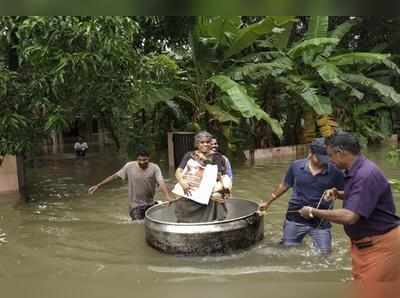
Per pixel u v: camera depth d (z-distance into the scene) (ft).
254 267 13.47
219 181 15.80
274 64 35.65
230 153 37.68
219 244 14.48
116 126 42.45
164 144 44.93
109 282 12.75
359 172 9.55
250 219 15.16
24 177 28.63
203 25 33.94
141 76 27.53
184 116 40.81
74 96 25.49
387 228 9.64
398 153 36.24
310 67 40.19
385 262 9.63
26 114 25.61
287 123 46.21
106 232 17.98
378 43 54.85
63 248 16.05
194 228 14.46
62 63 22.48
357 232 9.89
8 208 22.56
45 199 24.61
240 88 32.19
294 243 14.92
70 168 36.24
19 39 23.18
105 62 23.68
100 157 42.50
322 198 13.98
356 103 47.50
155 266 13.87
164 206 17.52
